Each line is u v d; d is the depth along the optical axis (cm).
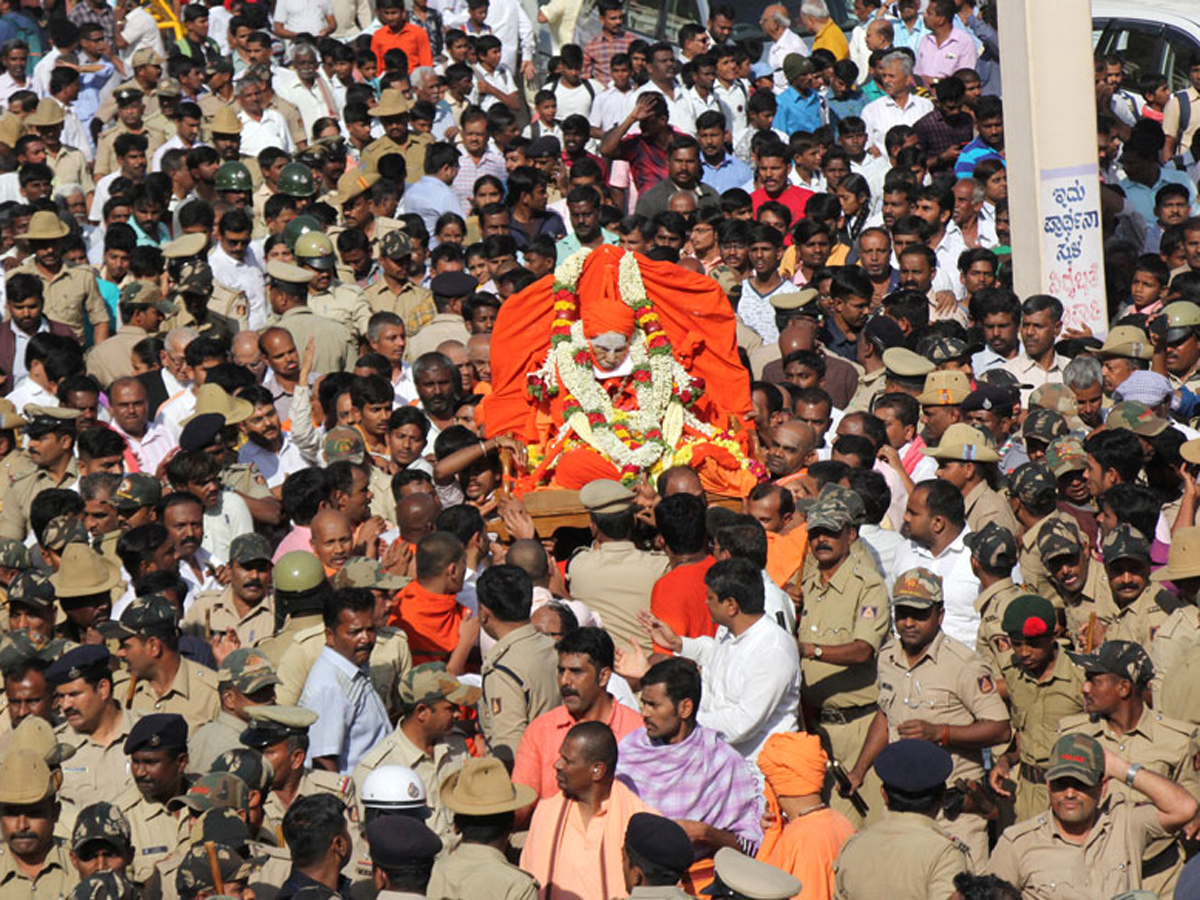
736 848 1247
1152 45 3128
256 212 2850
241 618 1578
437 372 2020
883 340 2083
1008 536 1451
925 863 1114
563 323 1992
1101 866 1182
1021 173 2217
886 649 1412
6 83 3625
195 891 1084
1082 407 1928
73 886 1209
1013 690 1412
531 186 2748
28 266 2547
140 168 2944
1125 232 2709
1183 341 2083
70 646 1394
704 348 2030
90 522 1747
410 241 2517
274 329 2122
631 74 3250
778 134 2978
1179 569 1452
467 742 1359
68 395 2044
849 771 1450
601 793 1178
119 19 3722
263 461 1992
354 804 1272
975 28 3225
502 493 1886
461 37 3469
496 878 1097
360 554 1672
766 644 1336
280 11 3647
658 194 2788
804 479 1706
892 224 2569
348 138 3269
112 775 1330
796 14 3478
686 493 1515
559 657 1280
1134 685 1281
